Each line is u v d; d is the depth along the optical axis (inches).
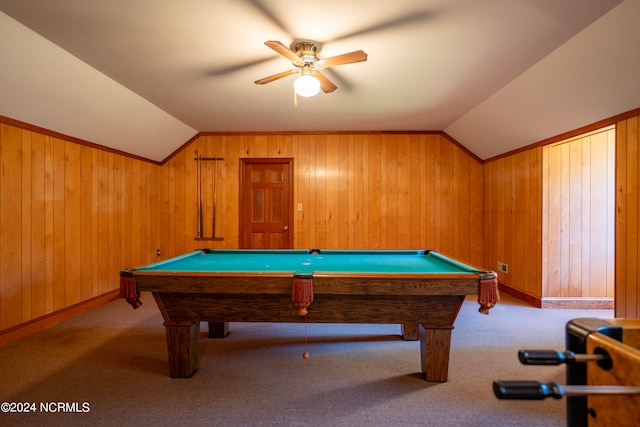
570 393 25.5
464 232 191.5
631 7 75.0
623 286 107.0
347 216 192.2
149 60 104.7
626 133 105.7
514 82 121.2
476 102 144.6
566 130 130.7
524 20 82.2
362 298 82.7
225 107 151.7
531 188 154.5
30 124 115.6
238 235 194.1
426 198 191.6
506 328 124.1
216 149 194.9
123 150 166.1
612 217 147.3
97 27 85.7
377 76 117.1
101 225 152.5
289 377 87.4
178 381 85.0
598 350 30.3
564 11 78.3
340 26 85.1
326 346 108.5
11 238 109.9
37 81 103.1
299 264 102.4
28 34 87.7
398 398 77.5
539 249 149.9
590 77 100.4
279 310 84.4
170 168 196.4
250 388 81.7
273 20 82.4
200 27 85.7
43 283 122.3
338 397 77.9
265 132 193.2
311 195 192.5
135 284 80.7
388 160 191.8
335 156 192.4
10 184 109.4
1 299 106.7
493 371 90.9
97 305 150.0
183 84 124.5
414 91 131.6
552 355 29.8
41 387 81.7
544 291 149.2
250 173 196.2
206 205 195.3
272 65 108.3
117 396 77.8
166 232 196.4
